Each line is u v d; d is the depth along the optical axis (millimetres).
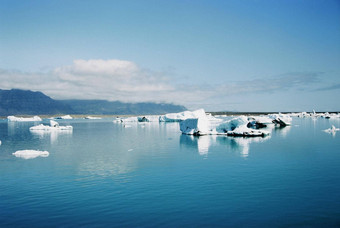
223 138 43812
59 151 32031
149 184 16984
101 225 11109
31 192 15656
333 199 13805
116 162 24562
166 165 22812
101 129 75375
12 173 20422
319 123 86375
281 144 35125
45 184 17297
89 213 12398
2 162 24891
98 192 15469
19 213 12516
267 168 21016
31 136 53250
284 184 16547
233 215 11945
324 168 20859
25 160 25938
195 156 27062
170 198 14250
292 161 23703
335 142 36812
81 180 18188
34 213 12492
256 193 14875
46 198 14562
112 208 12961
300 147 32281
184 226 10930
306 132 53250
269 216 11797
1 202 14016
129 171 20750
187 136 49438
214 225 10992
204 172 19953
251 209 12602
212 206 13031
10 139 47281
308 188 15703
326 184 16469
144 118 133000
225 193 14938
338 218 11539
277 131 56250
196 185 16562
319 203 13281
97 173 20203
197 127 51531
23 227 11055
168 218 11719
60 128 75562
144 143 39562
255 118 76312
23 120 167375
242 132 46781
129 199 14195
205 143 37531
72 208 13039
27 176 19469
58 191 15781
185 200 13914
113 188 16234
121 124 110750
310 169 20547
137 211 12539
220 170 20516
